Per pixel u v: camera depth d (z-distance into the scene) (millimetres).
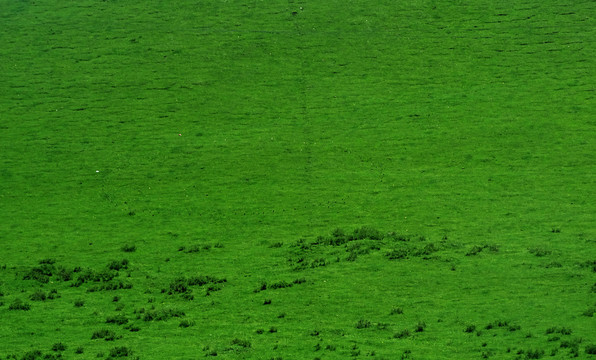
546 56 72125
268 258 41875
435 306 34312
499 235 43531
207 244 44250
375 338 30906
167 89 68688
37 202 51250
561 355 27875
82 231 46750
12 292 37875
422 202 49375
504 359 27875
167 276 39906
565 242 41750
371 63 72438
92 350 30375
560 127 59938
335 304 35281
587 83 66875
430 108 64188
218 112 64625
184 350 30078
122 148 59094
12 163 56906
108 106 65875
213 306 35719
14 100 66875
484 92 66438
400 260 40438
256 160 56750
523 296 34750
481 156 56156
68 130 62000
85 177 54781
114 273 40219
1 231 46844
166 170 55688
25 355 29578
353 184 52656
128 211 49656
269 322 33500
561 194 49562
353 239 44031
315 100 66312
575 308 32812
